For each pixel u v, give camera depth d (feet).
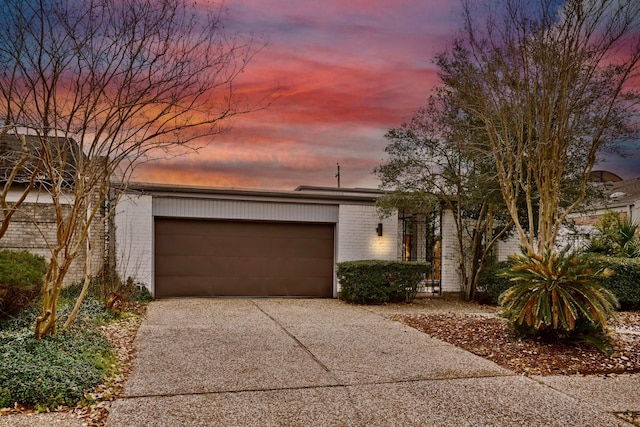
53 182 17.01
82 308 24.98
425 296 40.14
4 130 15.11
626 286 33.47
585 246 38.47
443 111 34.14
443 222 41.04
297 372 16.85
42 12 15.81
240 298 37.68
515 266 21.90
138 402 13.52
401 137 35.70
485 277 36.78
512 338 22.18
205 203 37.04
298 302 36.14
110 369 16.28
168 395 14.16
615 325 27.32
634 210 51.06
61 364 14.67
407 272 36.11
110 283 29.78
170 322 25.86
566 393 15.25
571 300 19.98
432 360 18.95
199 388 14.85
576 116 24.44
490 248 38.70
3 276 21.34
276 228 38.91
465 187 35.04
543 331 21.29
